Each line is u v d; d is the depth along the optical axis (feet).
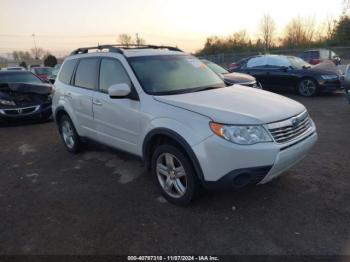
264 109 11.12
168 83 13.57
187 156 11.33
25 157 19.20
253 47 160.97
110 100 14.29
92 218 11.66
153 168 12.75
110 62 14.90
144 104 12.60
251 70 42.24
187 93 12.97
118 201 12.85
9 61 245.04
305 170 14.87
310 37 167.53
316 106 30.83
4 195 13.98
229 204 12.09
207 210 11.76
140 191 13.62
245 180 10.53
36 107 28.48
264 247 9.62
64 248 10.02
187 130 10.92
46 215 12.06
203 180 10.84
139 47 17.25
